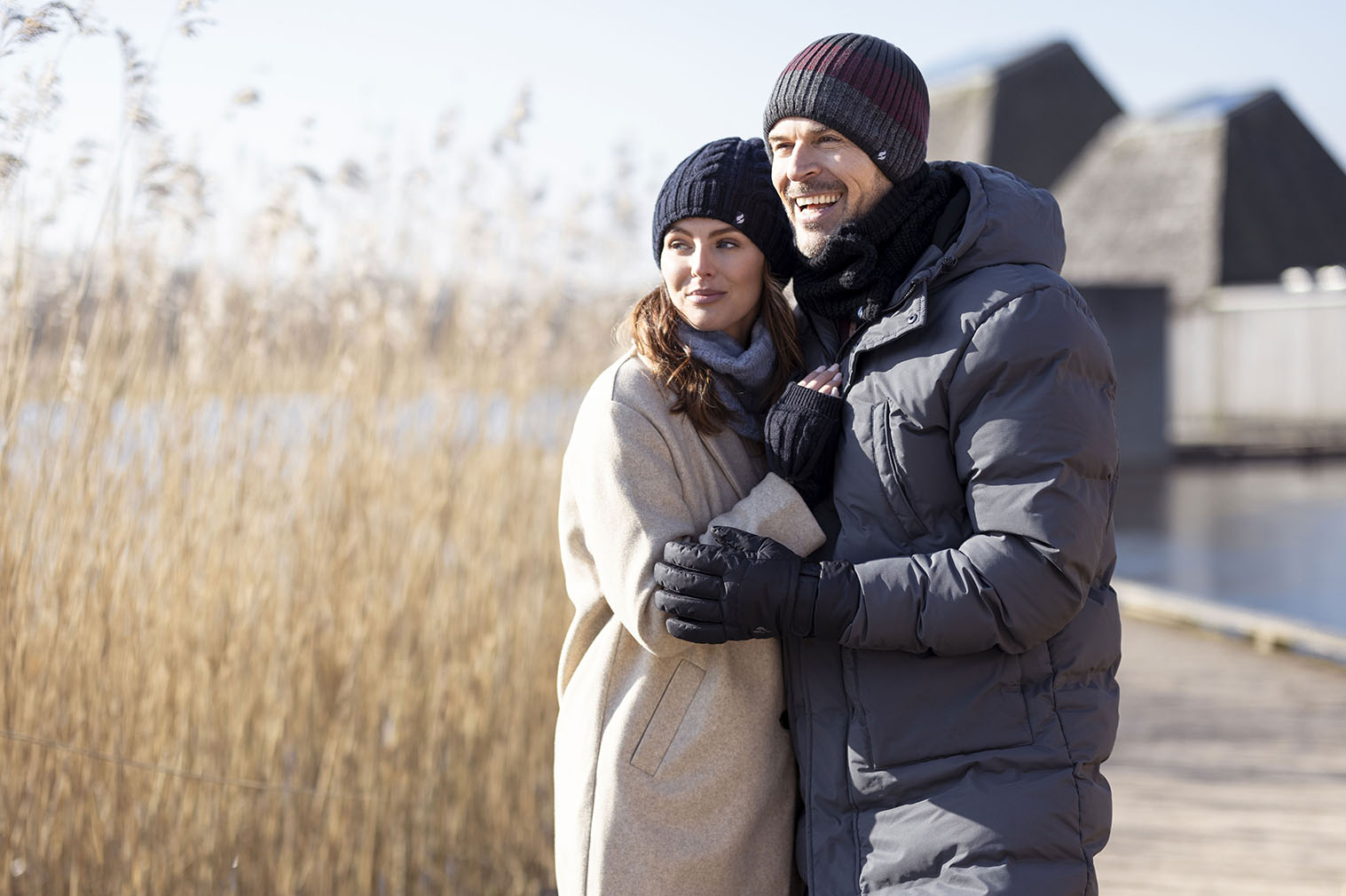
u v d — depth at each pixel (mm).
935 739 1857
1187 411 21234
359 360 3973
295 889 3531
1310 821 4223
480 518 4203
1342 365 19188
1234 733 5281
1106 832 1871
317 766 3637
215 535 3469
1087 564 1797
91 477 3154
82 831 3115
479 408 4324
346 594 3738
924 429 1878
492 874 3922
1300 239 22000
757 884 2047
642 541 1949
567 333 4734
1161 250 22047
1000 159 25812
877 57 1966
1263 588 8586
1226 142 22125
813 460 1960
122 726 3193
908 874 1844
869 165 1979
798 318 2242
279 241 3686
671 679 2025
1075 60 26766
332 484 3773
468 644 3980
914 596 1795
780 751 2084
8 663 3023
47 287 3119
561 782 2096
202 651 3406
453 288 4445
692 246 2080
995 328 1832
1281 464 17406
